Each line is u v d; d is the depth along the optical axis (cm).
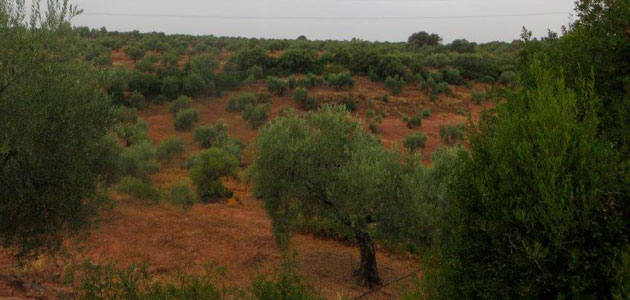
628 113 469
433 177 1268
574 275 356
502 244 395
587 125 397
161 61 5384
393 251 1565
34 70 633
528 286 368
